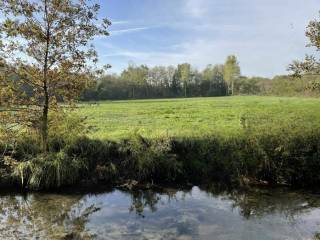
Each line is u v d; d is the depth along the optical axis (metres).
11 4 12.70
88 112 38.53
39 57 13.77
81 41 13.86
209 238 9.77
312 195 13.68
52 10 13.33
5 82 13.30
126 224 10.84
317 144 15.28
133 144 15.71
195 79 127.94
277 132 15.55
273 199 13.26
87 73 14.38
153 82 120.81
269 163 15.12
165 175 15.16
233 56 110.38
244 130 16.28
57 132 15.71
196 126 24.22
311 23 10.90
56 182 14.13
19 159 14.88
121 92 105.12
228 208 12.31
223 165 15.43
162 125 25.56
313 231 10.31
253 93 120.62
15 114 13.95
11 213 11.67
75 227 10.55
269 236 9.92
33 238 9.68
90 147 15.64
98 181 14.73
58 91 14.37
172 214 11.73
